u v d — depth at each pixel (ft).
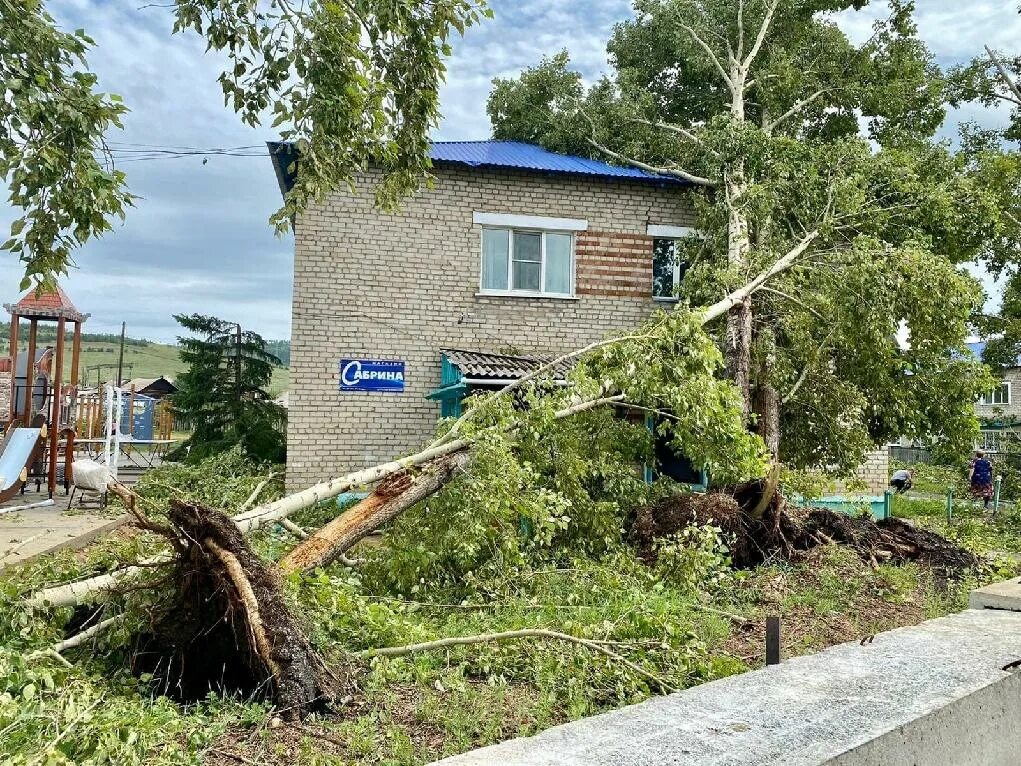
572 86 49.88
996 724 7.70
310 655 15.48
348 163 30.81
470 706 14.89
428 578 24.71
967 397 39.65
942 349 38.32
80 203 21.49
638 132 47.93
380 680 15.53
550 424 28.40
